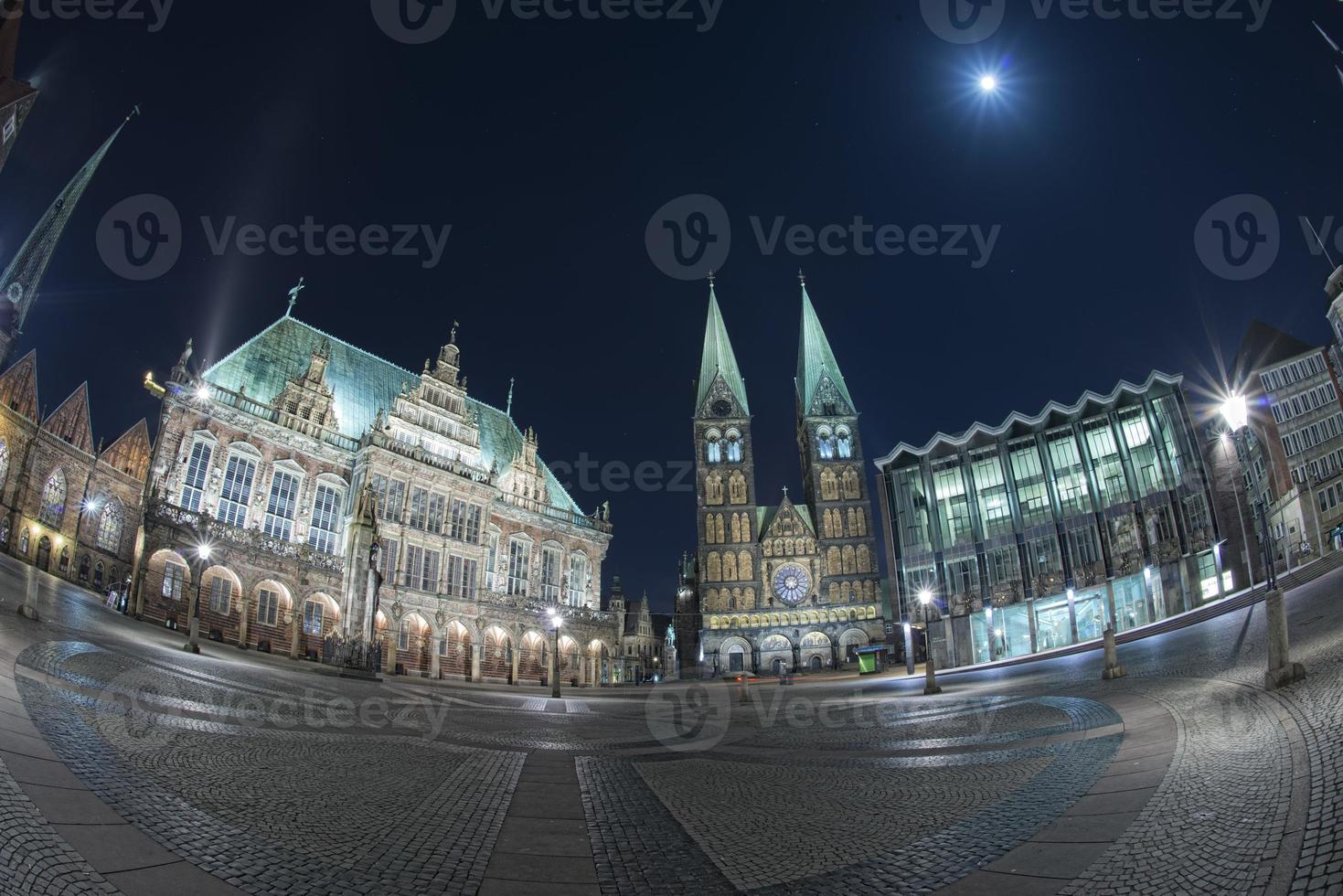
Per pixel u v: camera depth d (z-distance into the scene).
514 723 22.88
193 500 58.22
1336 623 20.25
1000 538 75.56
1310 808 7.31
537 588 85.06
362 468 68.88
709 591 111.75
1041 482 74.69
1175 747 11.52
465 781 12.35
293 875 7.18
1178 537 65.25
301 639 59.78
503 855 8.50
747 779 13.44
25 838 6.63
